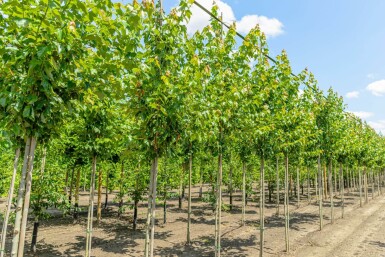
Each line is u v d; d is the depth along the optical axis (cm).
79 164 1279
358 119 1991
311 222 1517
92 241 1123
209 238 1173
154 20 536
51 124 384
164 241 1125
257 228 1366
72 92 395
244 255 948
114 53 396
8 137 374
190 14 523
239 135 763
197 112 536
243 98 704
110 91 451
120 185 1498
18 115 347
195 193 2962
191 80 509
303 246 1056
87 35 338
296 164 1705
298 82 923
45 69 327
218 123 706
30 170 374
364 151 1978
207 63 688
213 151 795
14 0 290
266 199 2547
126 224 1439
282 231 1303
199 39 697
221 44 689
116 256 946
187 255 955
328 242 1114
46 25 299
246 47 725
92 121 700
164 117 516
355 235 1229
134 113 531
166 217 1625
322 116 1310
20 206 362
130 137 538
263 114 765
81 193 2817
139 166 1309
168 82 478
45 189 984
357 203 2295
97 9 328
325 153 1399
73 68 368
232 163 1800
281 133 900
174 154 589
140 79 498
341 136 1417
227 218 1620
